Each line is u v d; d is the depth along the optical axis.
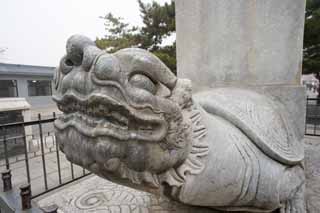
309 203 1.53
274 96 1.51
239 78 1.67
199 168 0.89
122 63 0.69
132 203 1.66
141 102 0.67
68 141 0.77
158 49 8.05
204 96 1.38
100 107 0.67
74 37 0.73
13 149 4.52
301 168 1.30
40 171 3.36
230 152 0.96
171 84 0.79
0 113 4.58
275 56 1.54
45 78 13.06
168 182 0.85
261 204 1.07
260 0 1.54
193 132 0.89
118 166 0.73
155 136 0.72
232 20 1.66
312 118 5.24
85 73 0.71
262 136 1.08
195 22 1.85
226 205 1.05
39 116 2.15
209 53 1.80
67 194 1.86
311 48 6.75
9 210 0.88
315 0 6.20
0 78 11.10
